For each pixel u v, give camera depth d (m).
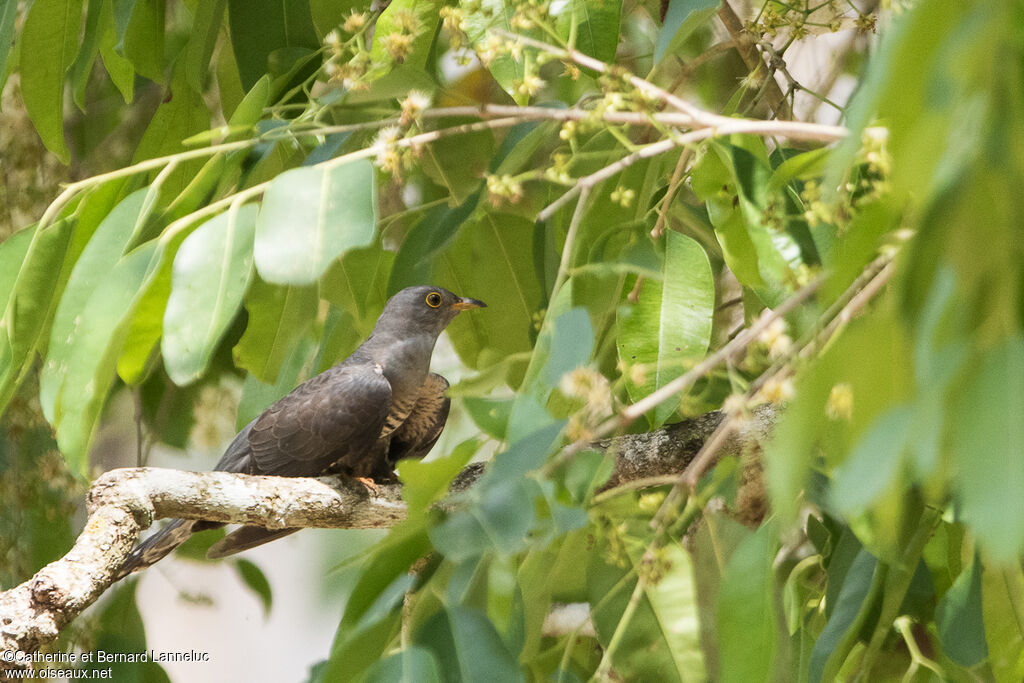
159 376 8.69
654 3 7.34
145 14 7.07
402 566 4.40
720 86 8.59
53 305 6.29
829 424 2.73
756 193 4.66
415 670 4.07
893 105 2.07
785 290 4.91
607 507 4.69
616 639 4.81
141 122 9.01
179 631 14.20
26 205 8.13
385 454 7.28
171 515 5.43
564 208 6.50
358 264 6.70
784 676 4.56
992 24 1.93
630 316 5.20
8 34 6.28
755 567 4.35
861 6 6.87
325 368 7.45
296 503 5.68
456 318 7.68
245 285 4.77
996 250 2.01
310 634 14.41
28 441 8.04
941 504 4.48
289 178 4.70
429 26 6.18
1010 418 1.93
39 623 4.72
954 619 4.73
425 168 6.80
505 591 4.29
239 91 7.51
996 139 1.99
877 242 2.60
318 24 6.89
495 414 4.34
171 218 5.94
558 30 5.54
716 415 5.57
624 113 4.80
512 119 4.99
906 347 2.21
